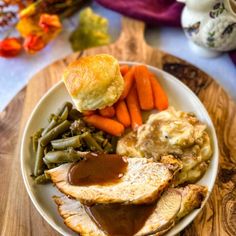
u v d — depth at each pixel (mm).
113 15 663
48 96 541
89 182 458
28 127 515
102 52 590
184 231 445
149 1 627
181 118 496
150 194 435
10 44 613
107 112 515
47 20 593
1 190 488
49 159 473
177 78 560
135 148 486
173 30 636
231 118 521
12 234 456
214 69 591
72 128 487
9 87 608
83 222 441
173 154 471
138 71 534
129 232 426
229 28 536
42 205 464
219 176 479
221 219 450
